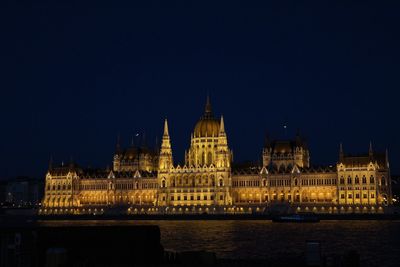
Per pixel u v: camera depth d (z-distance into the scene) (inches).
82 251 2847.0
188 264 3004.4
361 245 5605.3
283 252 4970.5
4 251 2723.9
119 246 2888.8
